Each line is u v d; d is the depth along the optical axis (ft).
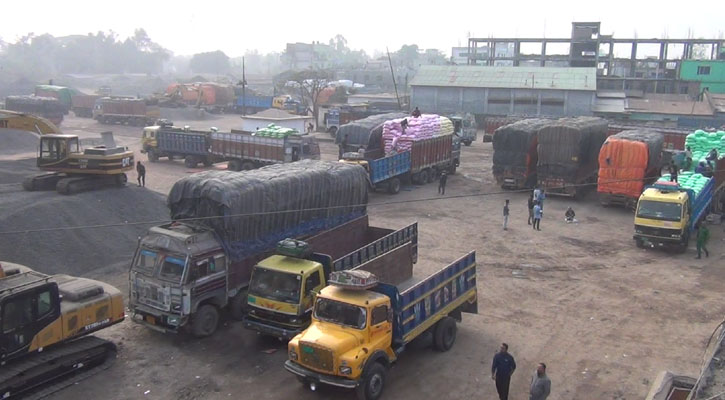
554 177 117.91
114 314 50.11
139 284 54.39
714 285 71.05
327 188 68.08
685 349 53.98
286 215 62.75
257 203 58.85
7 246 68.13
